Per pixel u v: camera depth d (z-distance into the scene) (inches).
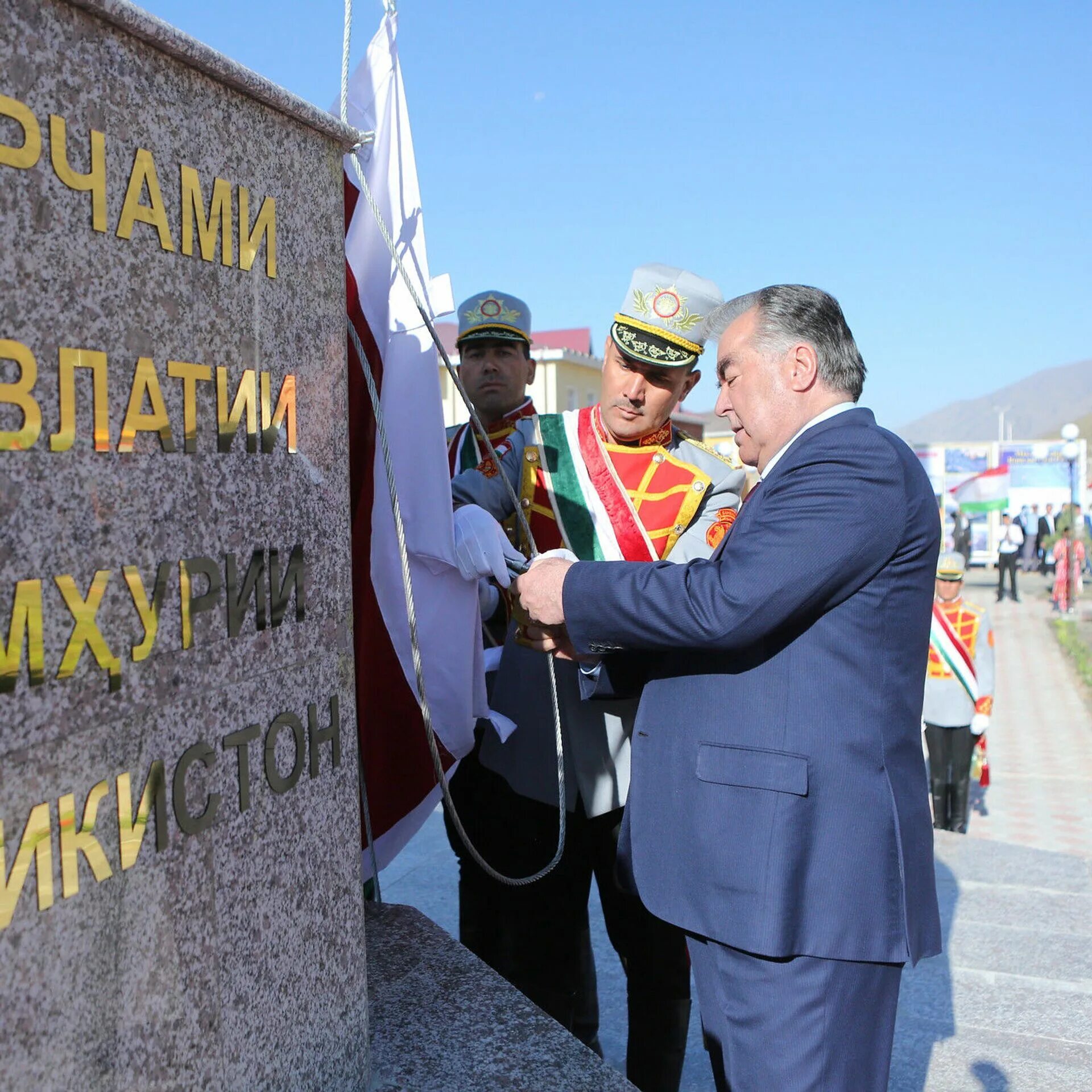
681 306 89.0
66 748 42.9
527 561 84.2
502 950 116.6
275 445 56.1
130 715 46.3
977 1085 118.6
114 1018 45.6
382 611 80.7
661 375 91.7
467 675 81.7
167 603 48.4
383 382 78.1
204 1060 51.0
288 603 57.2
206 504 50.9
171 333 48.3
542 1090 65.6
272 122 55.3
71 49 42.3
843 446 68.6
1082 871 201.9
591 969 115.0
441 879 167.6
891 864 67.6
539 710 94.6
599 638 73.3
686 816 71.0
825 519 66.6
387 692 82.7
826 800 67.2
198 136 49.8
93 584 44.1
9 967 40.4
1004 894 186.9
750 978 68.3
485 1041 70.8
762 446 75.4
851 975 67.2
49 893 42.2
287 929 57.4
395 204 75.2
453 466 135.3
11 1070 40.6
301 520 58.3
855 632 68.1
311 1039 59.6
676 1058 96.3
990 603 882.8
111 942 45.4
